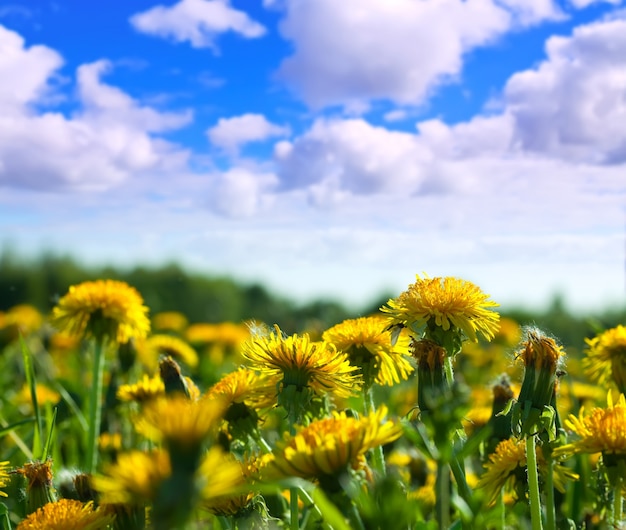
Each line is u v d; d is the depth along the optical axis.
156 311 16.30
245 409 2.36
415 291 2.42
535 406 1.95
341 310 10.15
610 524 2.13
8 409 4.64
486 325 2.38
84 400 4.44
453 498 1.59
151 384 3.23
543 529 2.20
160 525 0.95
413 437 1.46
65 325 3.83
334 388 2.16
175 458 0.97
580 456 2.57
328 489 1.47
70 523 1.75
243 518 1.88
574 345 7.99
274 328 2.29
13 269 19.42
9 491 2.89
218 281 17.36
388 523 1.18
